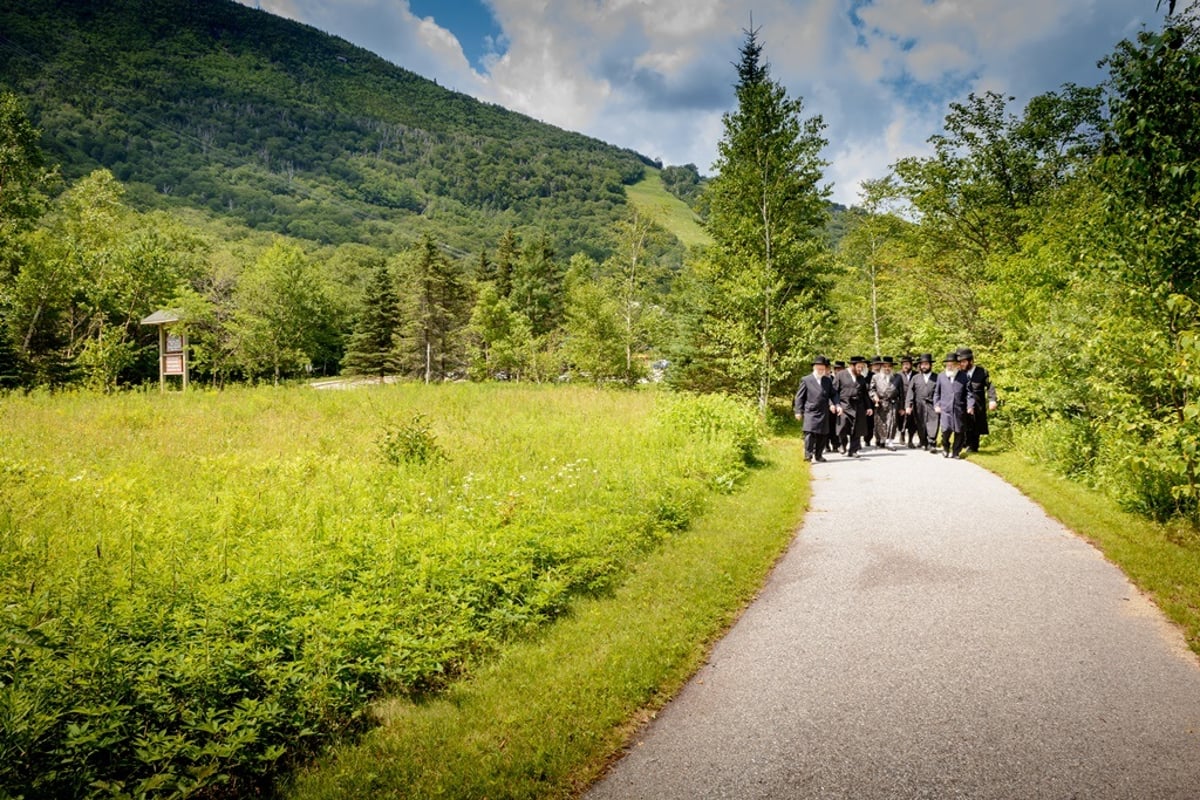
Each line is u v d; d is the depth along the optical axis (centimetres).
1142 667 409
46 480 790
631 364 3759
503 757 339
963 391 1271
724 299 1961
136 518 674
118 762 311
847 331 3603
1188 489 655
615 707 388
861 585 579
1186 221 628
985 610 508
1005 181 2169
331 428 1360
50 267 3219
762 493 955
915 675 412
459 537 603
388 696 403
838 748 340
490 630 486
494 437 1288
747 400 1909
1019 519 773
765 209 1884
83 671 334
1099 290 919
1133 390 796
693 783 318
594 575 599
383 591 488
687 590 574
